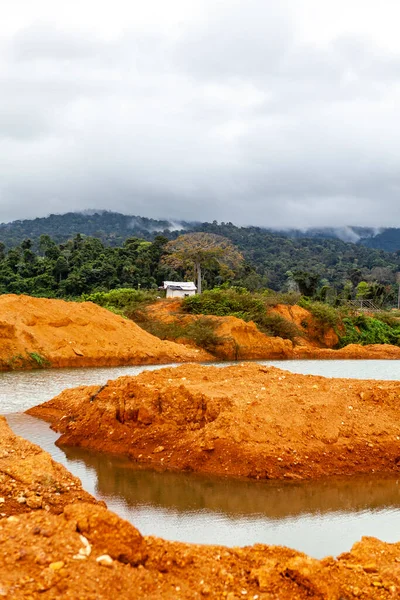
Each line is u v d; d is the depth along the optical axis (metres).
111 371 31.27
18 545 6.10
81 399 18.06
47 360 32.84
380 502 11.48
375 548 7.79
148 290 73.56
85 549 6.20
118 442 14.58
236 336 45.75
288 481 12.52
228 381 16.48
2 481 9.98
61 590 5.52
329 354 47.97
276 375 17.75
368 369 36.62
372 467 13.33
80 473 12.89
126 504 11.12
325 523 10.36
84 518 6.64
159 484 12.23
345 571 7.14
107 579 5.82
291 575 6.71
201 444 13.36
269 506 11.13
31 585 5.51
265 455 13.02
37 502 9.50
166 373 17.20
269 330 51.66
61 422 16.78
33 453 11.43
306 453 13.32
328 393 15.91
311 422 14.19
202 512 10.77
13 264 85.56
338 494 11.88
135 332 40.25
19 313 35.62
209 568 6.71
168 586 6.22
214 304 54.56
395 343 60.22
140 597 5.82
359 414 14.95
